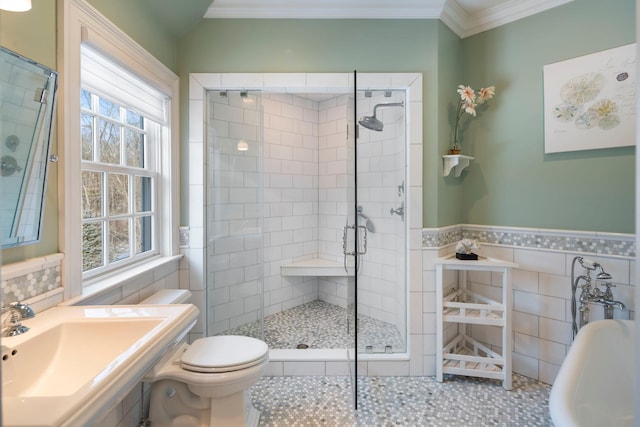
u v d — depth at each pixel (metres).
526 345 2.02
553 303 1.92
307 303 3.38
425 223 2.05
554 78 1.88
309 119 3.34
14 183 0.99
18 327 0.94
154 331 0.96
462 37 2.23
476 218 2.21
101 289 1.34
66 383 0.94
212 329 2.18
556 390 1.17
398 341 2.17
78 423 0.61
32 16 1.08
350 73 2.04
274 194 3.09
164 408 1.45
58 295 1.17
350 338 2.11
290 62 2.04
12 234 0.99
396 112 2.11
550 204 1.92
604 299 1.68
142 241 1.85
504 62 2.07
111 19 1.45
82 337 1.03
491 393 1.86
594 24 1.76
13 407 0.61
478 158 2.18
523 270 2.02
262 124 2.41
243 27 2.04
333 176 3.29
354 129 1.72
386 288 2.18
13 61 0.97
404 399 1.82
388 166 2.14
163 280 1.86
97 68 1.40
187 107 2.04
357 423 1.63
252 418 1.60
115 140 1.64
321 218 3.40
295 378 2.03
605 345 1.49
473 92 2.02
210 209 2.16
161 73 1.84
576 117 1.81
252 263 2.40
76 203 1.24
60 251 1.19
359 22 2.04
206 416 1.43
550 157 1.92
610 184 1.74
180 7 1.85
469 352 2.20
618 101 1.69
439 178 2.06
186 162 2.05
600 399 1.34
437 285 1.97
